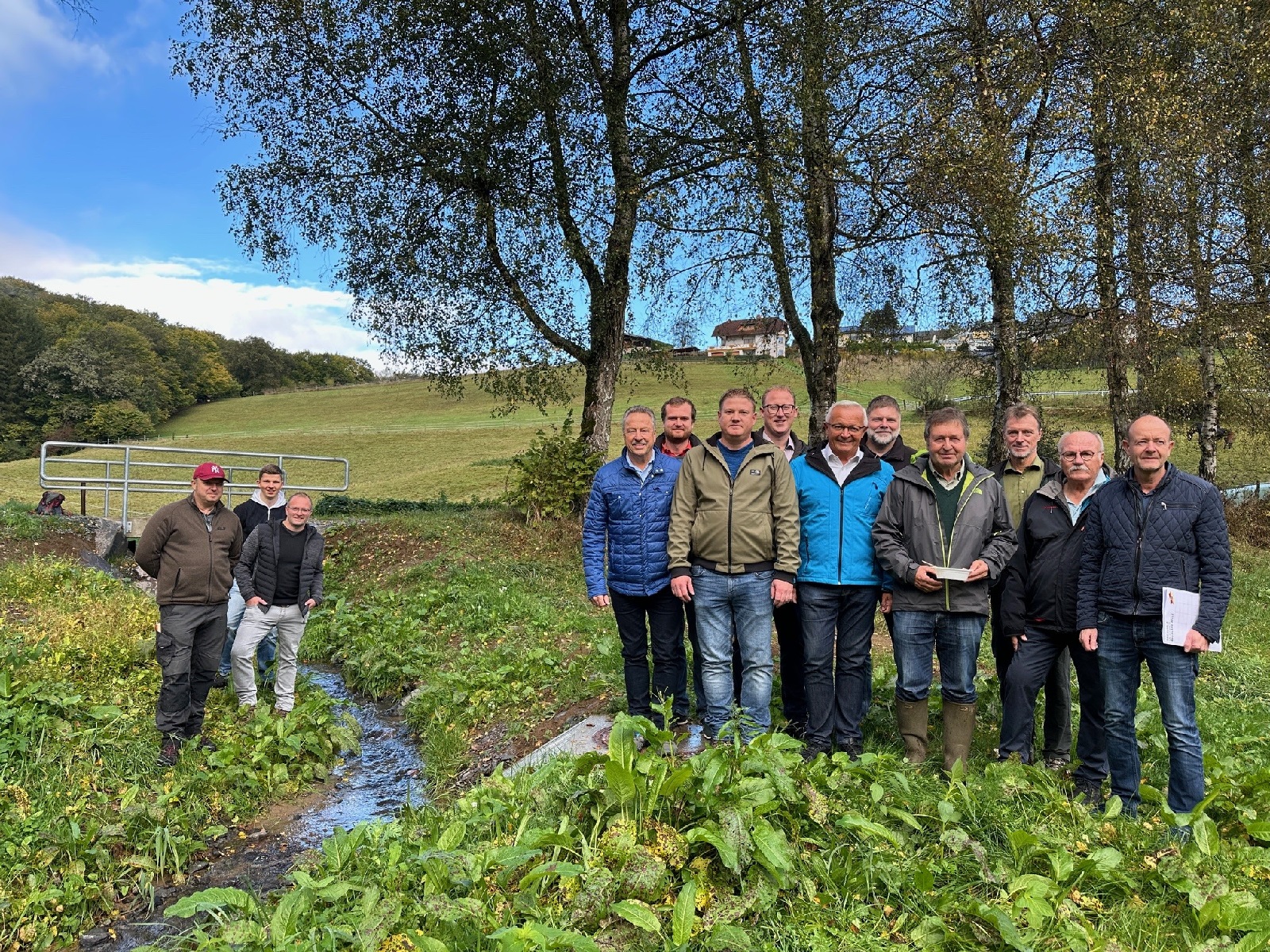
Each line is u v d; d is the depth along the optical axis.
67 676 6.24
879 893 3.05
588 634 8.03
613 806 3.40
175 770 5.19
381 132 13.38
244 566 6.32
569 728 5.57
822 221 13.62
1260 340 14.96
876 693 5.45
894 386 41.34
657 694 4.85
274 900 3.84
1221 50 13.04
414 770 5.88
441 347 14.38
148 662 6.88
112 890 4.07
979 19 12.67
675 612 4.83
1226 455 23.23
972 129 11.71
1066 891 3.01
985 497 4.27
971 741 4.69
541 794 3.75
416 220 13.67
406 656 7.89
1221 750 4.80
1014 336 13.95
